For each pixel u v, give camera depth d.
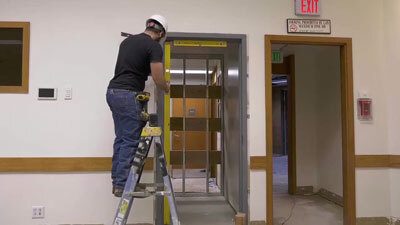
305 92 5.32
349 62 3.38
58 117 3.08
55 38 3.11
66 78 3.10
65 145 3.07
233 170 4.18
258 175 3.24
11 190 3.02
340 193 4.50
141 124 2.19
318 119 5.26
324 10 3.38
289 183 5.27
